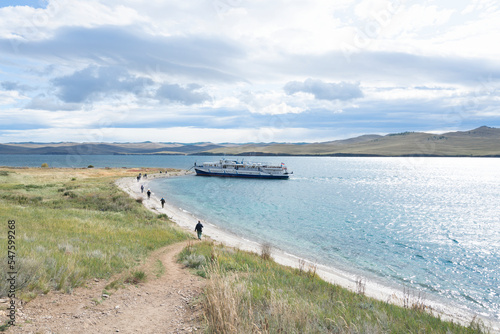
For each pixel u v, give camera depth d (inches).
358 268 861.8
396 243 1165.1
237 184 3533.5
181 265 530.3
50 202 1327.5
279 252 966.4
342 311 296.5
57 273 333.7
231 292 244.4
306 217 1646.2
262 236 1189.1
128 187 2554.1
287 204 2110.0
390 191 3174.2
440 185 3959.2
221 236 1115.9
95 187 2108.8
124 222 987.3
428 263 936.9
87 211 1143.6
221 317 211.5
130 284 374.6
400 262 936.3
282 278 471.5
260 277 446.3
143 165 7135.8
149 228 927.0
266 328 204.4
